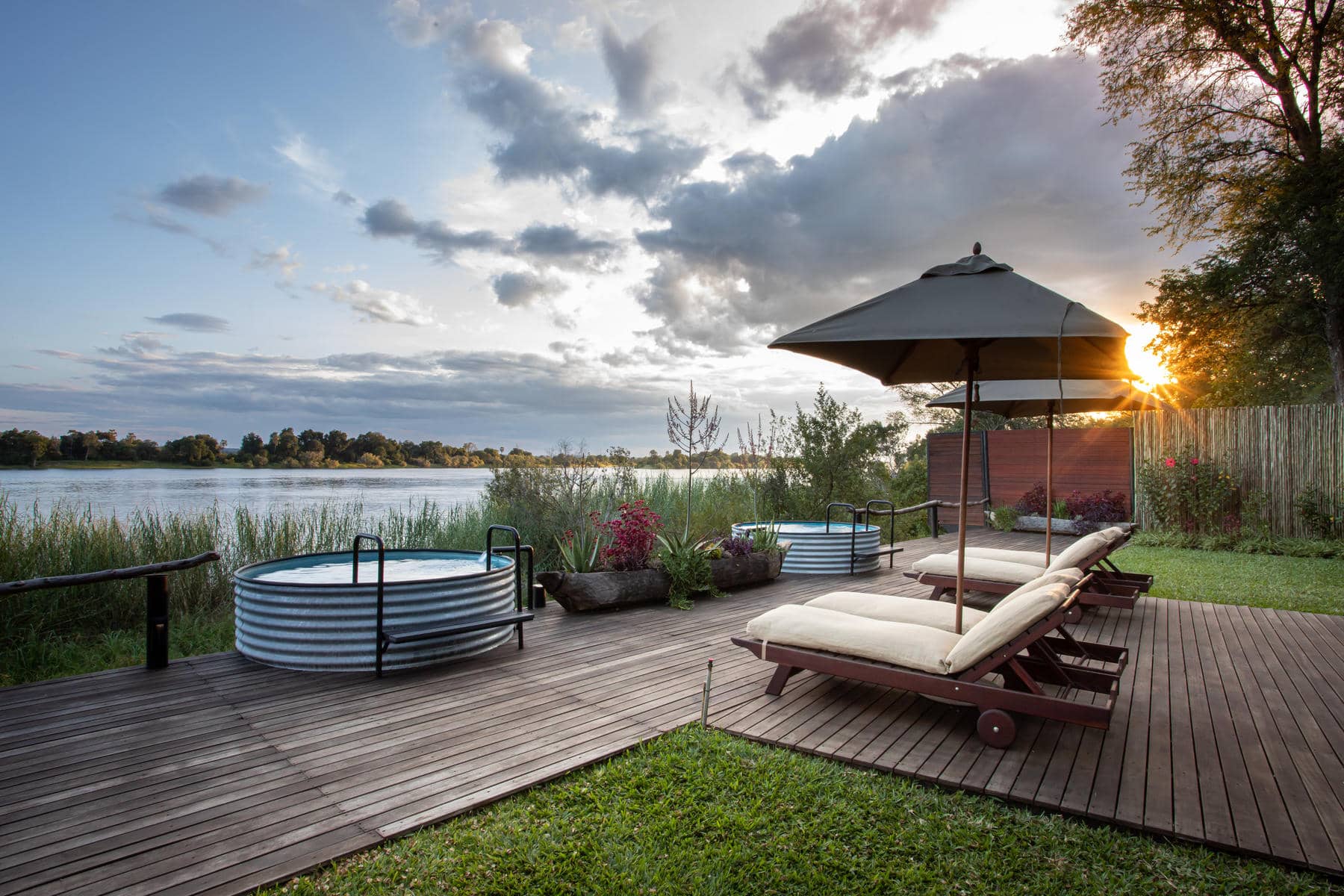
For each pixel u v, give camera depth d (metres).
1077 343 4.19
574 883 2.21
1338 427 11.38
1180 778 2.93
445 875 2.23
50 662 5.20
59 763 3.06
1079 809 2.64
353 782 2.88
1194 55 16.48
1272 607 6.95
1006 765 3.05
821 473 13.25
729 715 3.71
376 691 4.10
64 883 2.13
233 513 8.15
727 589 7.37
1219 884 2.20
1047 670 3.90
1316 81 15.45
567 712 3.76
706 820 2.60
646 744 3.31
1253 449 12.14
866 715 3.70
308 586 4.46
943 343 4.38
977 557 7.26
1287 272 14.39
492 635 5.02
